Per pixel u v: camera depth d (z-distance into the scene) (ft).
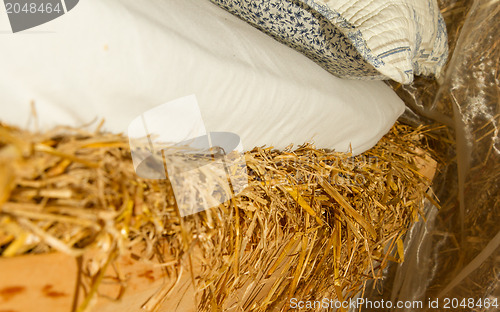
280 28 2.95
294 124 2.79
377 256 3.86
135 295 1.79
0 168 1.20
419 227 4.97
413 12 2.91
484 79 4.35
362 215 3.28
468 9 4.39
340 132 3.33
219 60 2.06
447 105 4.65
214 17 2.41
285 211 2.64
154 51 1.69
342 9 2.59
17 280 1.37
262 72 2.39
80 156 1.53
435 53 3.71
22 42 1.34
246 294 2.78
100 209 1.46
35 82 1.41
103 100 1.63
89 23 1.47
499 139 4.36
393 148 4.32
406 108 5.00
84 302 1.47
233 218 2.19
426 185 4.32
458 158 4.65
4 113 1.43
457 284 4.70
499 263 4.42
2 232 1.33
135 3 1.74
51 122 1.53
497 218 4.48
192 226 1.88
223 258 2.11
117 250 1.57
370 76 3.19
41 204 1.34
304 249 2.78
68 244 1.43
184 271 1.96
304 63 3.01
